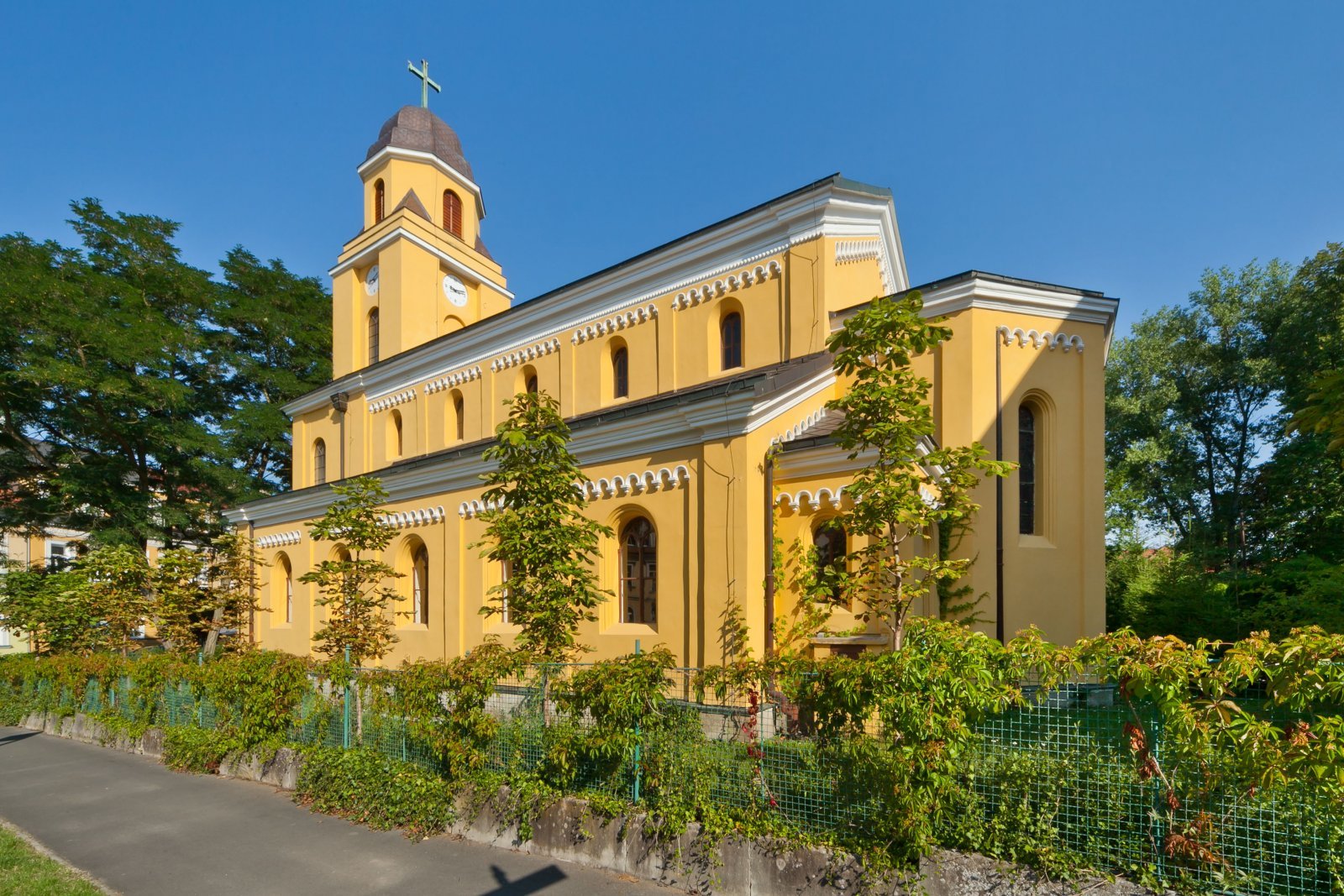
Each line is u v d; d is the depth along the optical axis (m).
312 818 9.52
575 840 7.57
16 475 31.14
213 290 35.72
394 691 9.88
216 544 24.00
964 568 8.39
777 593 12.09
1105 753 5.27
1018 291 14.42
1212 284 30.48
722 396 12.09
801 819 6.45
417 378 25.28
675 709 7.32
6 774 12.94
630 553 14.29
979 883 5.41
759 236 16.53
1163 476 31.55
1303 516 22.09
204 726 13.27
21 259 29.77
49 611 23.75
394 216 26.98
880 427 7.91
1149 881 4.91
